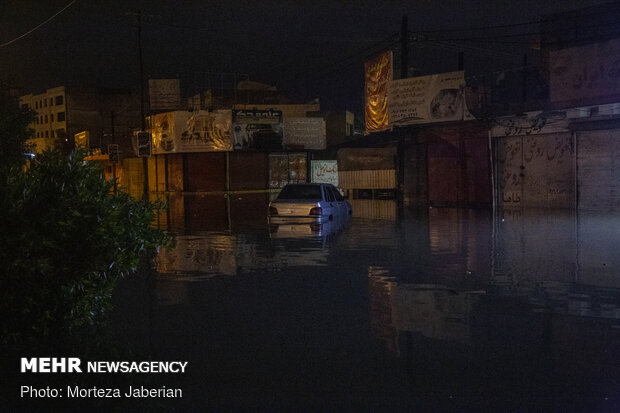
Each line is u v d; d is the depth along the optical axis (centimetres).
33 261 509
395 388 409
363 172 3906
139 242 614
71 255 550
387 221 1895
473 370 444
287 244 1294
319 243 1305
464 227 1639
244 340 532
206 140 5106
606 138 2219
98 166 595
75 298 562
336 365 459
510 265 955
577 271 889
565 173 2378
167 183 5509
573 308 646
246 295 739
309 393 402
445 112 2719
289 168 5591
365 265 977
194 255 1129
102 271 582
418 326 575
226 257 1098
